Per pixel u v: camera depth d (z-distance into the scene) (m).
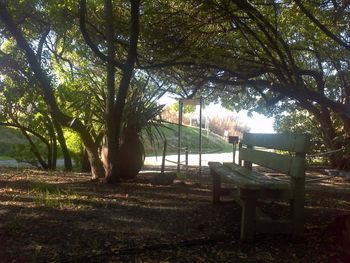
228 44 9.10
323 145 16.88
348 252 4.41
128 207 6.22
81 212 5.82
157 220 5.57
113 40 8.35
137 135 9.16
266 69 8.92
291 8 9.09
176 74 10.65
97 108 9.66
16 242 4.56
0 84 12.34
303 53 13.22
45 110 12.57
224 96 15.14
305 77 13.69
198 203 6.65
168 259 4.27
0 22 9.99
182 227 5.28
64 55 13.39
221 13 7.70
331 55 12.20
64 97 11.41
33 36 11.60
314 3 7.88
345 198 7.84
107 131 8.45
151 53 8.54
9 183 8.24
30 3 10.10
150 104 9.44
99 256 4.25
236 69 9.22
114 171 8.52
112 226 5.23
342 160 14.57
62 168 14.66
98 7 9.88
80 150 13.57
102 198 6.80
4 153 19.27
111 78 8.33
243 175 5.43
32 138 16.86
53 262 4.05
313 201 7.34
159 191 7.64
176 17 8.07
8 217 5.44
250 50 9.65
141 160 9.17
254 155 6.45
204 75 9.75
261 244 4.73
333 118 15.45
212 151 28.53
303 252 4.52
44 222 5.28
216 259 4.30
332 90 13.41
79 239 4.72
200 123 11.88
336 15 7.64
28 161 14.06
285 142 5.16
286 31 10.50
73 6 9.70
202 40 8.38
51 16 10.41
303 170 4.71
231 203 6.64
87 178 9.51
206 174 11.93
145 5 8.31
